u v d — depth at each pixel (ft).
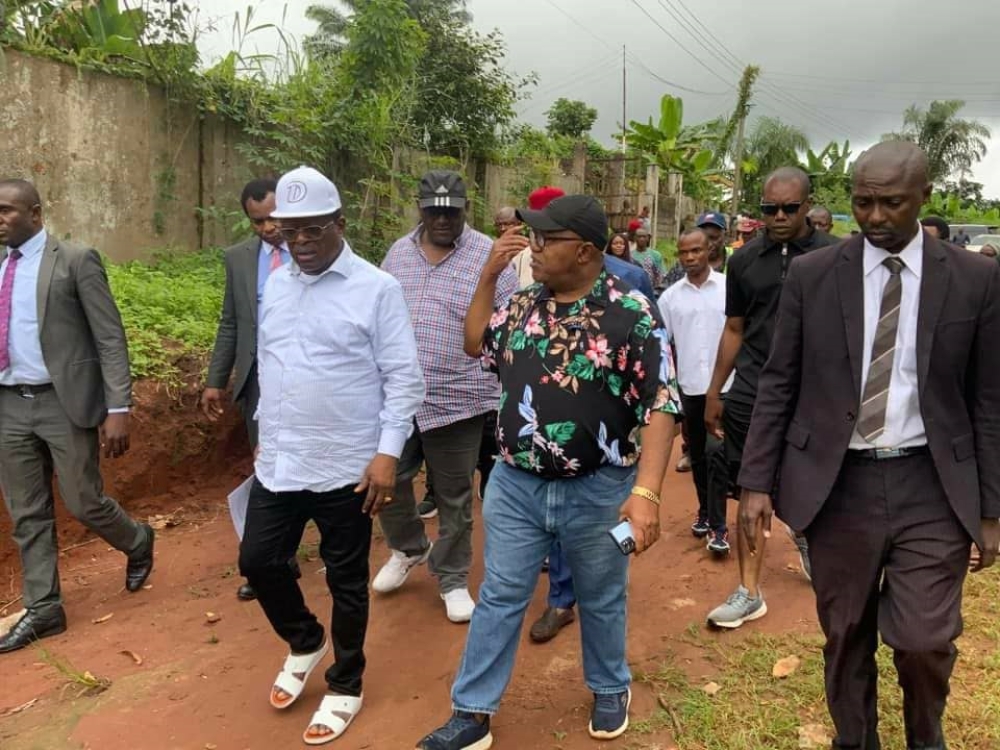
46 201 23.02
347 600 9.70
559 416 8.41
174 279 23.57
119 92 24.39
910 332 7.50
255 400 13.69
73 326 12.48
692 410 15.81
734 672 11.08
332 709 9.87
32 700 10.73
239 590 13.71
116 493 16.97
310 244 8.88
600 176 63.82
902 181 7.11
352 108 30.73
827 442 7.84
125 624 12.89
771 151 118.01
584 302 8.46
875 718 8.55
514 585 8.98
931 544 7.52
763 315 12.67
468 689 9.17
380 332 9.41
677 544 16.08
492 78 43.80
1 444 12.35
